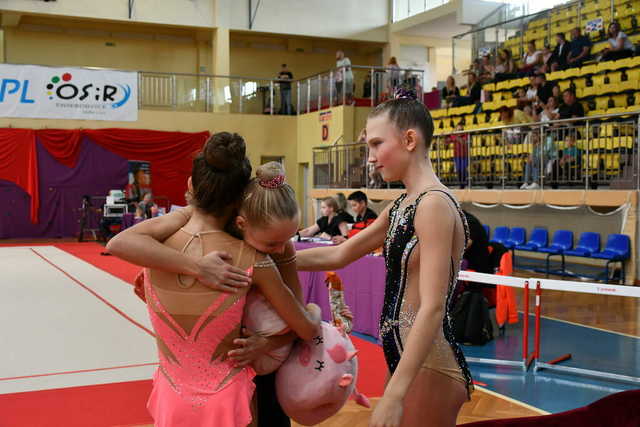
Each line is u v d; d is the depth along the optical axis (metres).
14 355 5.31
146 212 15.06
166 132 18.88
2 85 17.30
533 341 6.02
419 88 17.80
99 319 6.95
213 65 21.28
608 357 5.44
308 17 21.48
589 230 10.47
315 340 1.98
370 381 4.58
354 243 2.14
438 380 1.79
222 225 1.88
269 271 1.83
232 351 1.81
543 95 12.30
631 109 11.44
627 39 12.27
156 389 1.92
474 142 12.41
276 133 20.09
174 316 1.80
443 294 1.69
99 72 18.12
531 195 10.86
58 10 19.02
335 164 16.33
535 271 10.93
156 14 20.11
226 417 1.79
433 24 20.50
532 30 16.45
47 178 18.02
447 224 1.73
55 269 11.55
